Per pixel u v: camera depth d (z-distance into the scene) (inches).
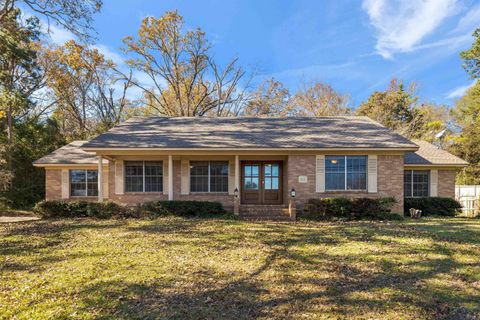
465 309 176.6
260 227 428.1
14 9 629.9
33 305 182.9
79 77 1111.6
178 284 216.4
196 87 1247.5
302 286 212.4
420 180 636.7
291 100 1386.6
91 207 529.7
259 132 604.4
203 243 333.7
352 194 541.0
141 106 1278.3
